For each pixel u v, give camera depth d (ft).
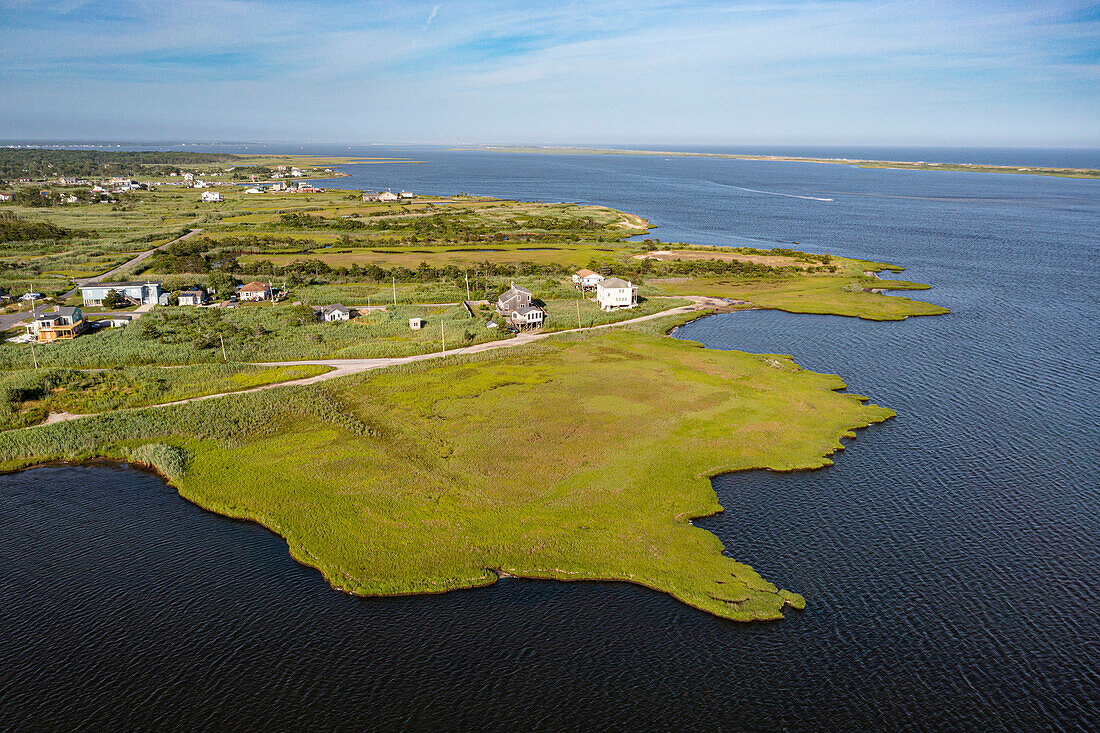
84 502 195.62
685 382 282.97
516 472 205.77
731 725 121.49
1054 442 230.48
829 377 292.40
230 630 144.97
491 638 142.10
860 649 138.62
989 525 181.78
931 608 150.30
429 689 129.70
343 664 135.74
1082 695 127.75
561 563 163.84
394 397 268.00
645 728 120.88
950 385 285.43
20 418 246.88
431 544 170.40
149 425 238.68
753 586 156.35
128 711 125.08
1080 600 152.87
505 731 120.37
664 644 140.15
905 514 186.80
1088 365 311.47
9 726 121.39
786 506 190.49
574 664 135.33
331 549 169.37
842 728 120.98
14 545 176.04
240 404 258.98
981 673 132.67
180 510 190.60
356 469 208.13
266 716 123.65
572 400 262.88
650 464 210.79
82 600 154.81
